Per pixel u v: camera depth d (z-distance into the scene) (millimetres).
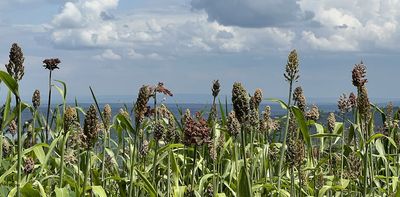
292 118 5969
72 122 4418
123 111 5996
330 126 5988
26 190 4031
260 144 6055
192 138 4730
